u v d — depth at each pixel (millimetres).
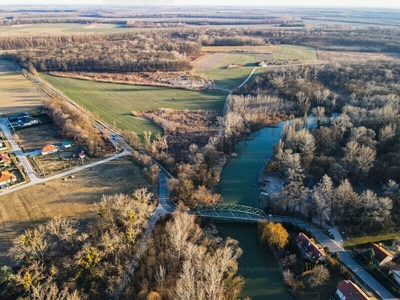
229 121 147375
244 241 94062
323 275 77250
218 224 100375
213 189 114250
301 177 114000
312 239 89562
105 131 155875
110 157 132750
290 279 79125
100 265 78938
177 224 81125
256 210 102812
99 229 89562
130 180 117250
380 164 116000
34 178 117375
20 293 72750
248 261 87000
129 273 78688
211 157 125812
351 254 86125
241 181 121375
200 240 89062
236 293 74875
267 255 89000
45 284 72875
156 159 131250
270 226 89188
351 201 96125
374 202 93812
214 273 69250
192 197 103750
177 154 136375
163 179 118812
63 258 81625
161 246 87312
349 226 95125
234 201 109688
